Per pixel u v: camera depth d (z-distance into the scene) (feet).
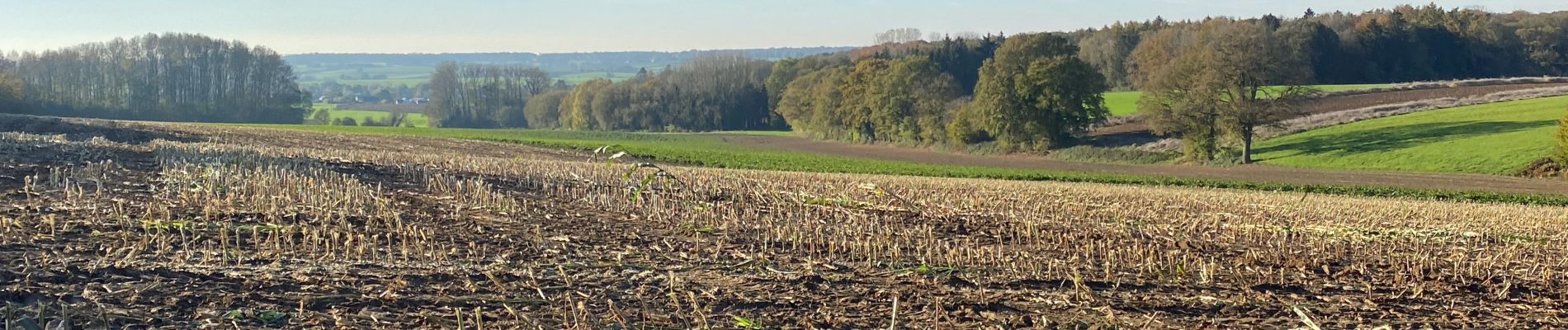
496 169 94.38
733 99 380.37
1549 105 229.66
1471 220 77.41
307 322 30.53
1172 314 36.17
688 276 40.52
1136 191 104.17
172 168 77.00
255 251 41.68
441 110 451.94
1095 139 238.07
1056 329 33.24
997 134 240.32
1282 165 189.98
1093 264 47.21
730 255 46.34
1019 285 40.52
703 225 56.44
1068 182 129.29
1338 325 35.22
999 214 69.87
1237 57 193.36
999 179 135.13
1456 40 356.79
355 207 56.59
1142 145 225.15
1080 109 228.02
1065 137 236.63
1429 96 266.98
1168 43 321.93
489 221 55.01
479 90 462.60
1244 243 58.44
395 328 30.22
